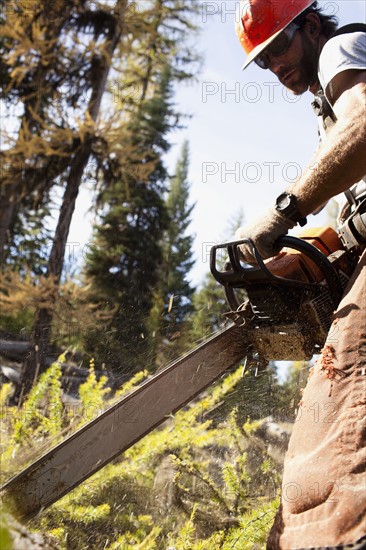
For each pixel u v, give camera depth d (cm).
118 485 333
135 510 321
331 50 195
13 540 151
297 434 177
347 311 184
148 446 360
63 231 1369
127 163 1473
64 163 1394
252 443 384
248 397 412
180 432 371
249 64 242
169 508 321
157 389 220
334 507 162
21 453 354
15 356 1078
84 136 1380
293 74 238
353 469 163
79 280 1365
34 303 1201
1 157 1391
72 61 1416
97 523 303
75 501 307
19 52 1392
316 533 161
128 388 414
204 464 348
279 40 233
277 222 199
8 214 1520
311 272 209
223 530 300
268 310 210
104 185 1469
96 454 213
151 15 1484
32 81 1420
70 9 1405
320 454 169
